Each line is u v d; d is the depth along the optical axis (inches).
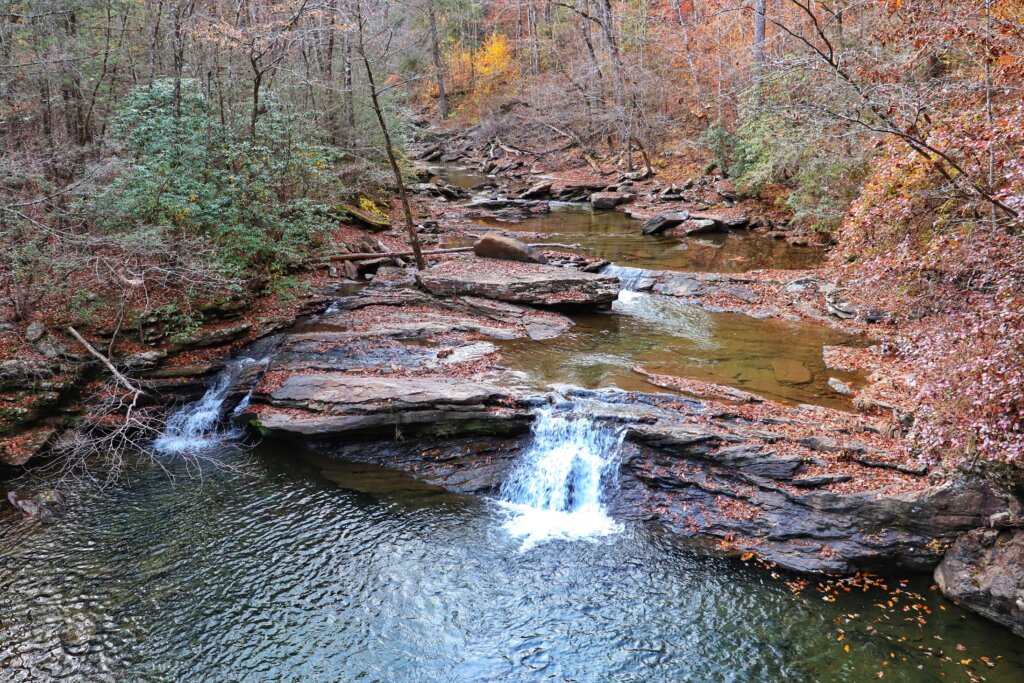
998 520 309.3
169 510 393.4
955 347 340.2
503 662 288.4
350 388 464.4
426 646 297.4
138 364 493.7
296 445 461.1
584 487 403.9
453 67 2305.6
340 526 380.2
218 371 516.7
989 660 283.7
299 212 641.6
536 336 589.0
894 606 315.6
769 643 295.7
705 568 342.3
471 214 1147.9
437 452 440.1
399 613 316.2
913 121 385.4
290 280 618.8
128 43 664.4
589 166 1615.4
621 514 386.6
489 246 784.9
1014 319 299.4
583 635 302.2
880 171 477.7
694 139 1448.1
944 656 286.7
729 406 440.1
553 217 1159.6
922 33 425.7
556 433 425.7
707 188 1220.5
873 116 507.8
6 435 431.8
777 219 1011.9
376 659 290.4
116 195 497.4
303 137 796.0
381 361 522.0
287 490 412.8
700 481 384.8
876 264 409.1
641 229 1032.8
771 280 731.4
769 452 377.1
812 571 335.9
